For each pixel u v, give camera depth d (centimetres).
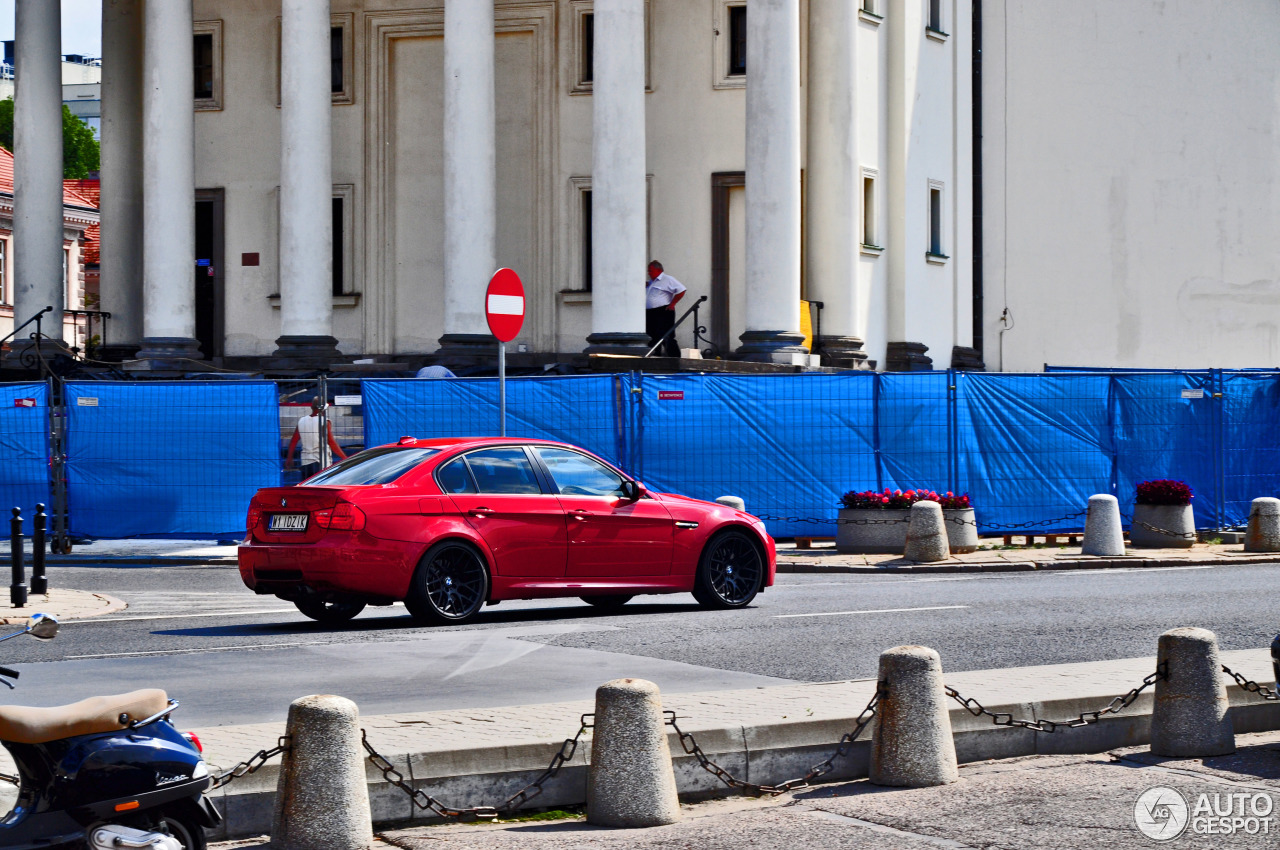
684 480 2450
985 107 4281
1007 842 760
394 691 1134
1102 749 980
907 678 884
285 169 3269
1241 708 1018
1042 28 4288
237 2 3725
